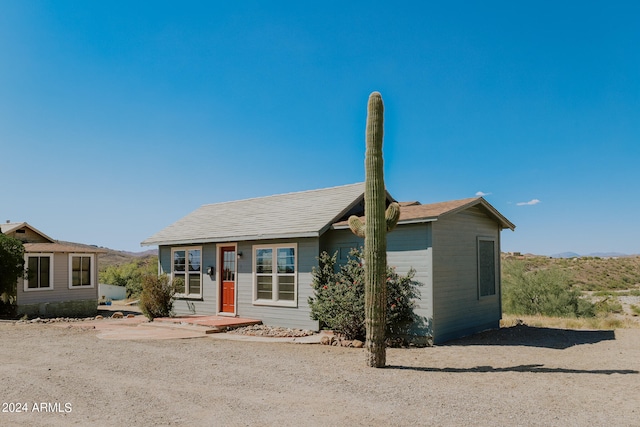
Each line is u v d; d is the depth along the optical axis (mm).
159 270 20766
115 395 7793
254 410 6953
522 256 62531
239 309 17562
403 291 13609
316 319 15000
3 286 22156
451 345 13133
